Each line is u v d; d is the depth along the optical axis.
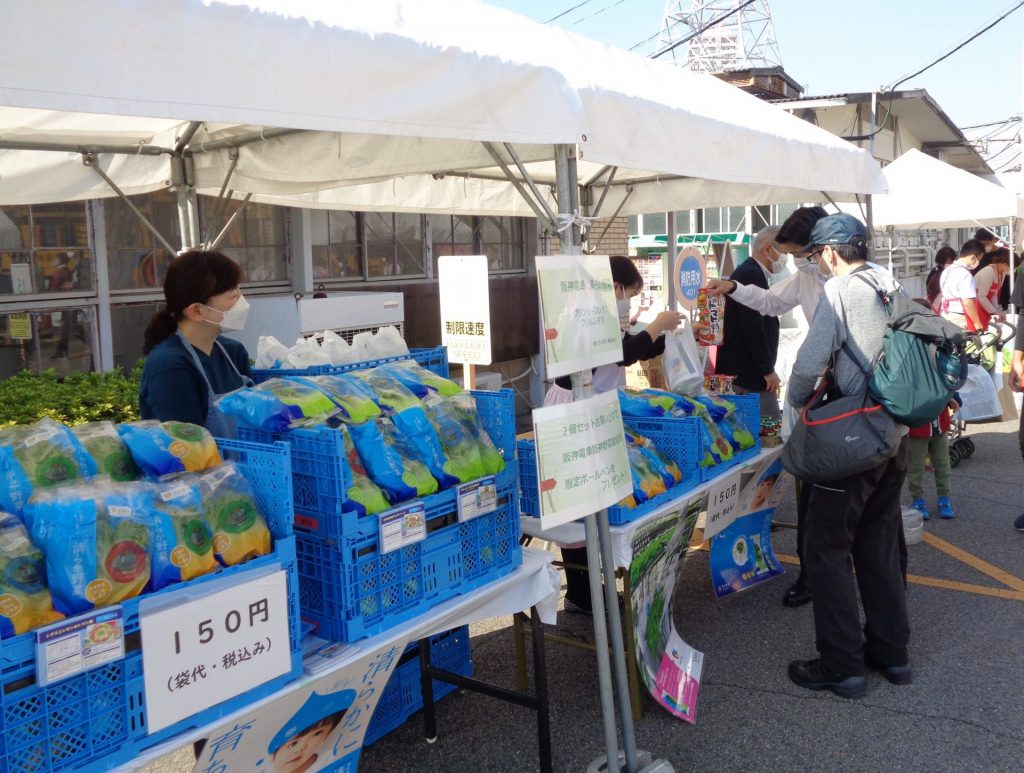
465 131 2.43
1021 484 7.04
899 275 18.36
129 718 1.86
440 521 2.61
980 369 7.67
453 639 3.84
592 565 2.79
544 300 2.56
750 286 4.80
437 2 2.96
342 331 6.31
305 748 2.43
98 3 1.69
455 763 3.32
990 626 4.41
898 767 3.22
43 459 1.99
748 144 4.05
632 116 3.13
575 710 3.67
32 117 3.78
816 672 3.83
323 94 2.07
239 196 5.59
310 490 2.38
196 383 2.92
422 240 8.63
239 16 1.92
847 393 3.58
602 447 2.79
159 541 1.93
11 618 1.71
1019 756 3.27
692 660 3.84
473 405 2.85
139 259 6.36
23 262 5.68
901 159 9.69
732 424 4.35
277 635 2.11
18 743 1.71
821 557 3.73
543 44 3.34
